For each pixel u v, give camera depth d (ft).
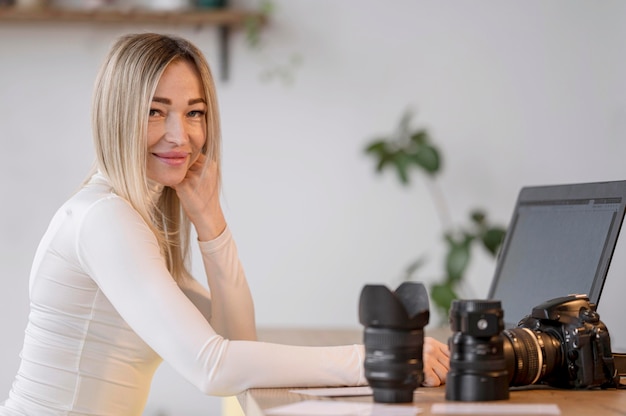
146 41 5.86
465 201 13.07
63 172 12.63
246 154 12.84
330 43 12.88
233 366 5.00
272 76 12.82
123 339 5.77
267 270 12.92
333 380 5.12
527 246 6.75
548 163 13.11
